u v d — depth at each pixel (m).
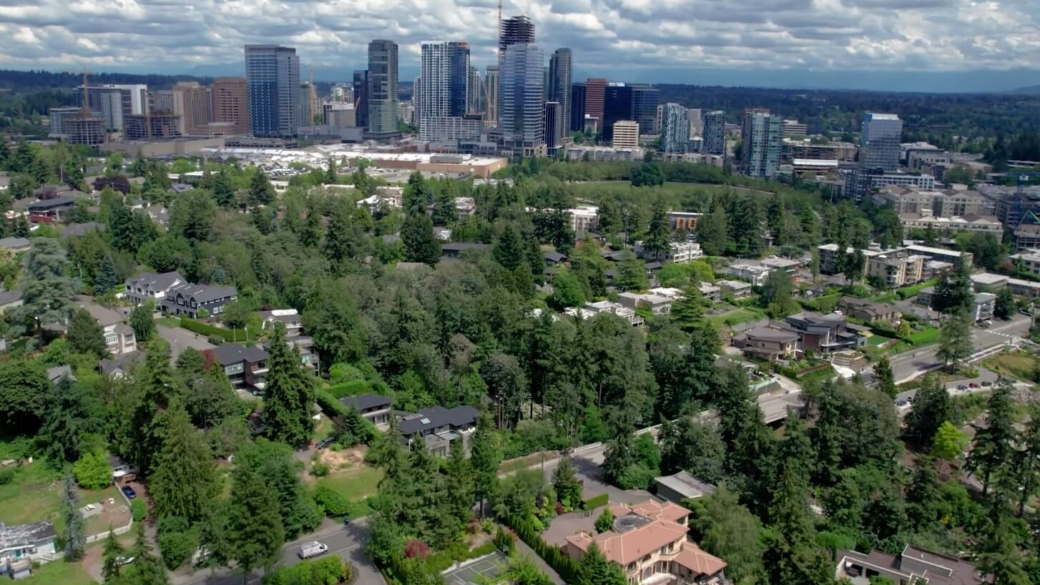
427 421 150.00
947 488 144.00
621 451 141.25
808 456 143.00
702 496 130.38
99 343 166.00
